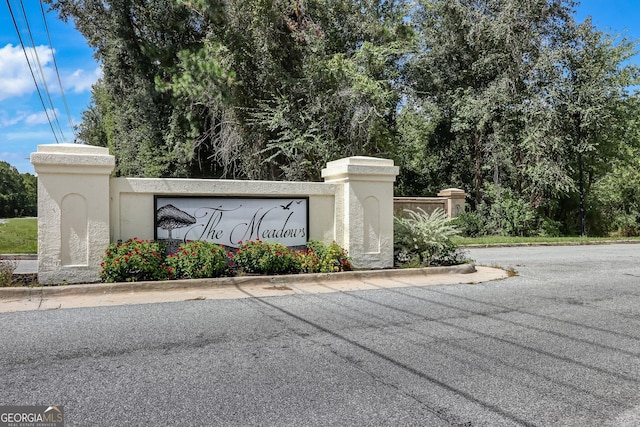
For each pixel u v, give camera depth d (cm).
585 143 2491
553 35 2542
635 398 431
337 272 999
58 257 844
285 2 1884
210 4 1759
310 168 1873
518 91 2505
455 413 395
